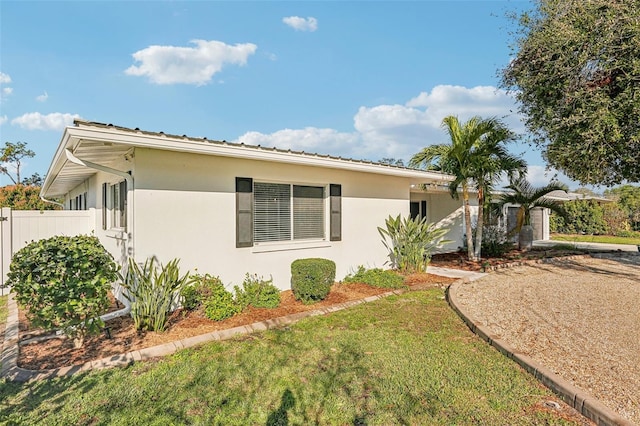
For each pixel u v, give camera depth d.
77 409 3.08
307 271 6.53
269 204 7.42
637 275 9.61
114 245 7.17
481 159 10.59
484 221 15.22
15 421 2.90
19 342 4.71
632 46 6.36
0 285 8.49
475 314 5.83
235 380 3.63
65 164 7.23
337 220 8.57
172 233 5.98
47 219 9.24
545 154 8.73
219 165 6.53
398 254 9.60
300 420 2.96
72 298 3.97
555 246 16.56
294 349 4.43
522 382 3.57
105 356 4.22
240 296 6.16
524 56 8.25
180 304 6.01
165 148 5.28
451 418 2.96
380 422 2.93
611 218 23.89
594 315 5.81
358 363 4.03
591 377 3.61
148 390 3.40
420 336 4.89
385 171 8.77
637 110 6.27
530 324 5.32
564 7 7.35
